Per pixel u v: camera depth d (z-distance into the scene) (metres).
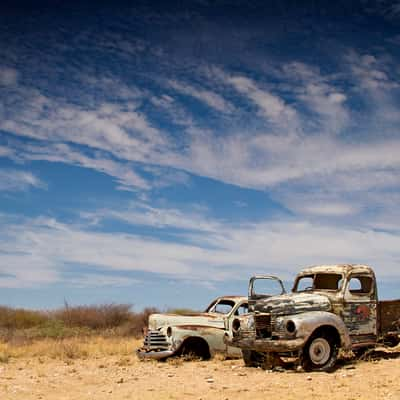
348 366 12.24
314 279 13.43
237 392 10.05
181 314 14.77
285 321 11.83
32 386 11.44
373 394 9.43
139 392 10.41
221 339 14.19
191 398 9.67
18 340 21.98
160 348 14.30
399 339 13.76
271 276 13.40
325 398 9.24
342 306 12.48
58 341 21.62
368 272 13.02
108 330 27.05
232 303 14.65
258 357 13.15
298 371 11.84
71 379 12.32
